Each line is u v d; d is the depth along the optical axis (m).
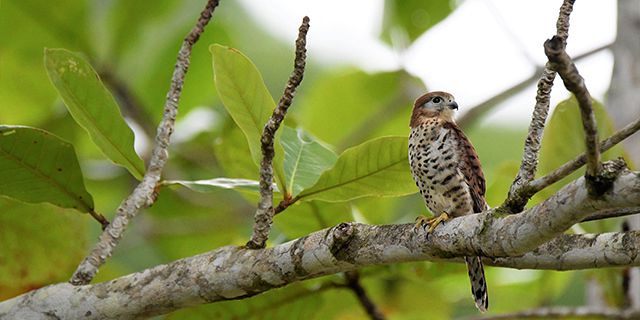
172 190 15.24
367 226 7.40
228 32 15.71
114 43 15.00
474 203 10.83
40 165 8.80
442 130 10.74
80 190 8.91
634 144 11.34
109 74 15.04
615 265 6.95
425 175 10.81
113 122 8.79
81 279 8.14
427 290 12.63
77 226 11.05
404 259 7.25
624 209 6.71
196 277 7.73
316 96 17.16
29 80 15.09
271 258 7.58
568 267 7.16
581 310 11.74
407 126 16.75
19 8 14.49
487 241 6.73
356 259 7.34
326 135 17.30
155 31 15.31
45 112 15.40
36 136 8.67
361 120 17.22
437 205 10.91
